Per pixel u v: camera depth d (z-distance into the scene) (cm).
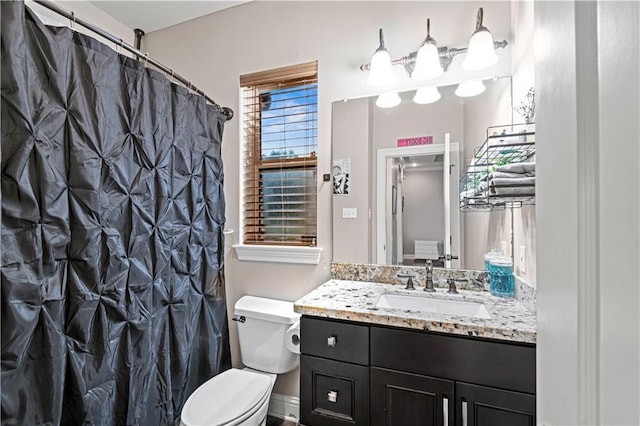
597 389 35
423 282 170
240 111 209
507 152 133
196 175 164
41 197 95
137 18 220
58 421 97
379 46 170
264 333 176
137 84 128
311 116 195
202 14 217
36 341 94
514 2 152
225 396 143
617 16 32
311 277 191
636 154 30
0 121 87
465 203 150
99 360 112
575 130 39
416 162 173
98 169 111
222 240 184
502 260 151
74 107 104
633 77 30
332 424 133
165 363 142
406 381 123
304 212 196
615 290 33
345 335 132
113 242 117
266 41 202
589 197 36
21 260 90
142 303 130
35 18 94
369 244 180
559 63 43
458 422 116
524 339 108
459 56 166
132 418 122
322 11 189
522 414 108
